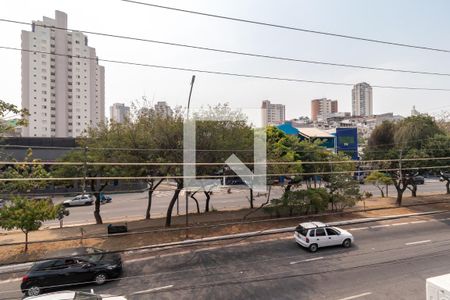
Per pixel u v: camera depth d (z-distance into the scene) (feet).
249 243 52.16
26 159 54.54
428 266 40.29
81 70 222.48
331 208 75.15
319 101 479.41
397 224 62.28
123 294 34.91
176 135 57.21
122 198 110.83
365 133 258.78
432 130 91.40
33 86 203.21
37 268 36.88
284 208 67.41
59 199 106.83
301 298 32.48
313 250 47.09
